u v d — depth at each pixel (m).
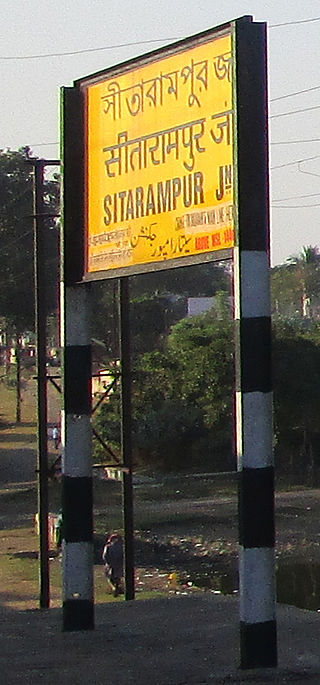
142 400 59.03
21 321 66.19
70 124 14.44
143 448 58.22
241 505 11.12
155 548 39.94
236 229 11.22
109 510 47.56
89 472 14.15
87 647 12.73
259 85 11.32
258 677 10.80
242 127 11.24
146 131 12.91
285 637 13.17
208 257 11.81
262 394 11.17
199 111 11.95
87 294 14.42
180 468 58.28
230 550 39.31
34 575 32.34
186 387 58.34
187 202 12.16
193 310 107.38
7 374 113.44
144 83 12.95
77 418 14.16
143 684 10.59
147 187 12.90
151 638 13.20
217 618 14.77
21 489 55.06
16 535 41.44
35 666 11.66
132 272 13.23
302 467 56.62
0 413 95.12
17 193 64.31
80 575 14.05
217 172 11.65
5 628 14.63
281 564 36.81
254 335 11.18
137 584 32.47
